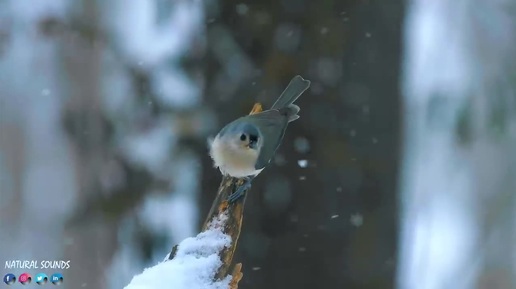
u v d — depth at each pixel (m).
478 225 8.72
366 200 5.85
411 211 7.95
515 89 6.75
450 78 6.98
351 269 5.84
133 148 6.14
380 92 5.86
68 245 6.95
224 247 5.37
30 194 9.22
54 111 8.45
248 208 5.84
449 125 6.83
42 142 9.00
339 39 5.84
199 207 5.91
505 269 8.69
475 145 7.56
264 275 5.83
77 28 6.59
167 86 6.07
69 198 8.02
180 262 5.33
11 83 8.46
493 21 7.04
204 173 5.91
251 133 5.47
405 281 6.18
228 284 5.35
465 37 7.07
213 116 5.88
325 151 5.84
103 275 6.75
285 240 5.83
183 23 6.12
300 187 5.83
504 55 6.93
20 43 7.05
